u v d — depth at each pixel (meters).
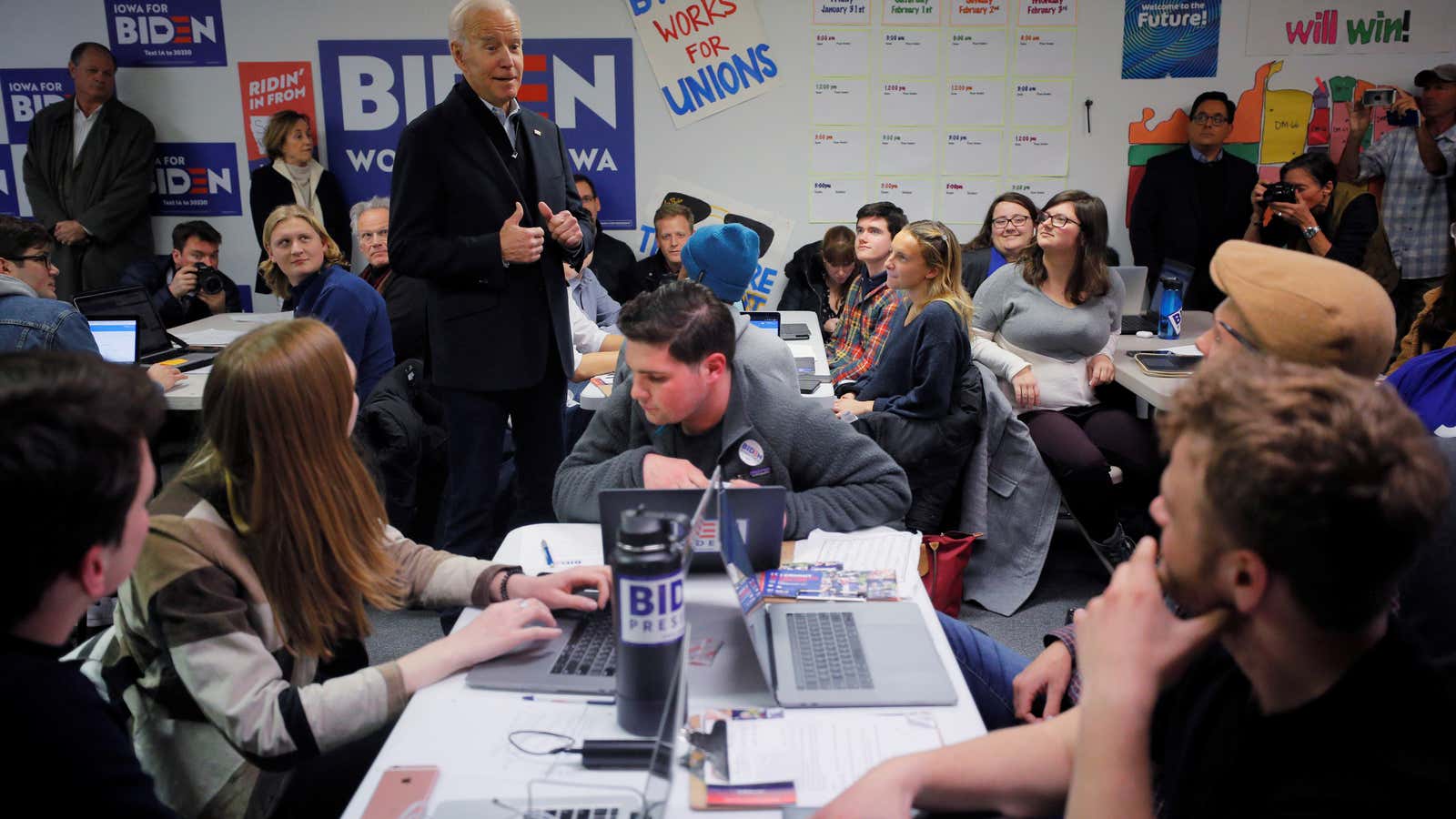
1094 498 3.23
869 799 1.06
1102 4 4.86
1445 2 4.78
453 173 2.63
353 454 1.44
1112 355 3.56
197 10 4.98
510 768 1.18
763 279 5.24
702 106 5.05
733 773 1.16
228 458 1.34
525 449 2.95
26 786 0.92
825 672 1.36
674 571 1.19
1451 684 0.80
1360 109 4.81
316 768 1.50
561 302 2.82
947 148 5.05
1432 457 0.77
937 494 3.10
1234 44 4.88
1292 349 1.25
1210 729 0.95
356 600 1.49
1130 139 5.00
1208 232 4.94
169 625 1.28
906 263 3.12
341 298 3.26
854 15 4.92
